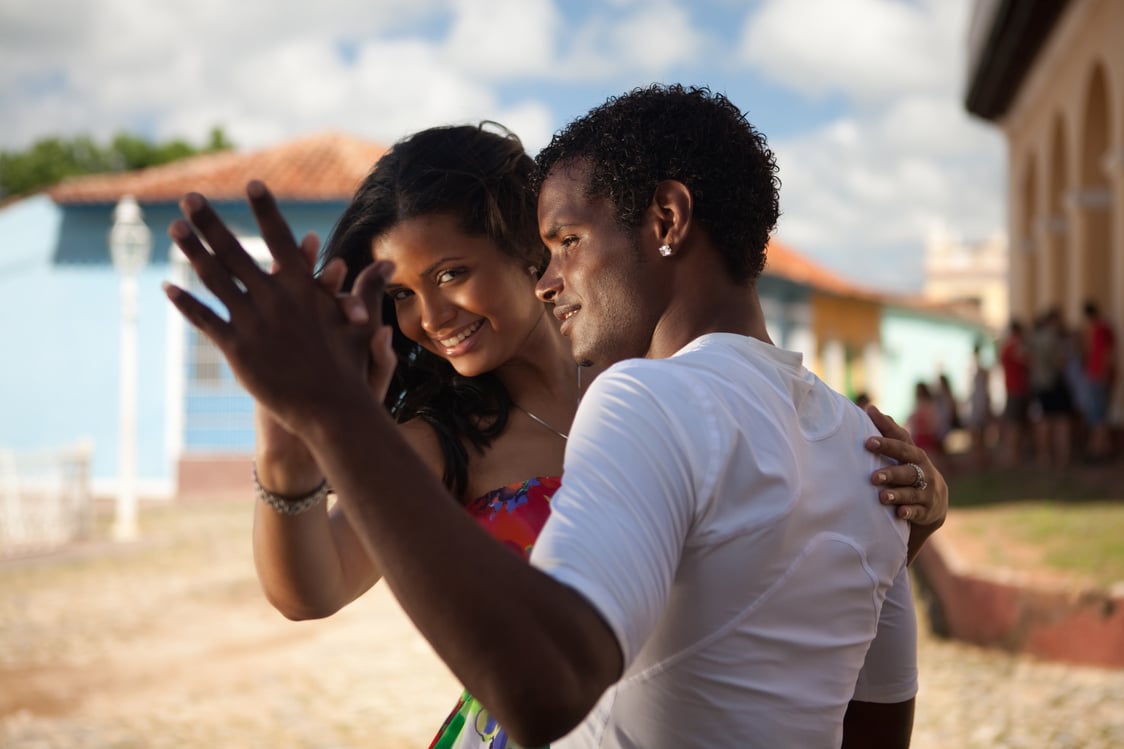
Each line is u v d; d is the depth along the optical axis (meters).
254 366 1.03
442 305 1.84
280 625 8.38
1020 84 19.36
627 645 1.04
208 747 5.57
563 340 1.96
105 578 10.48
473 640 0.98
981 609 6.93
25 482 13.50
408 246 1.83
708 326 1.35
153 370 18.31
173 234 1.02
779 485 1.22
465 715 1.73
